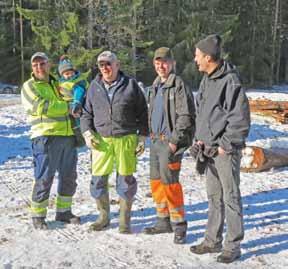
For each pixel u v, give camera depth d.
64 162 5.68
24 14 30.48
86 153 9.91
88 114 5.44
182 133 4.97
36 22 30.81
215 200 4.87
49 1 30.50
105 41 31.11
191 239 5.32
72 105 5.48
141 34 33.47
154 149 5.23
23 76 32.91
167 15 35.25
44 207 5.60
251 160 8.47
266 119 15.67
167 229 5.50
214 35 4.56
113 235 5.42
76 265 4.63
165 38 34.91
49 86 5.60
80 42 29.95
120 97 5.26
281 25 45.91
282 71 47.41
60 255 4.86
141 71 34.25
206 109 4.64
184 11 35.03
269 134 12.92
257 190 7.31
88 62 28.78
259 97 24.59
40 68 5.52
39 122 5.53
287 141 11.50
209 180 4.85
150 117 5.27
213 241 4.91
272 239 5.34
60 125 5.57
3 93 28.47
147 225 5.74
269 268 4.60
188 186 7.48
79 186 7.34
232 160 4.57
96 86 5.34
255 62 40.28
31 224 5.72
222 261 4.70
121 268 4.57
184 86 4.99
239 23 37.84
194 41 34.44
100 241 5.24
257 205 6.59
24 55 34.62
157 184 5.43
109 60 5.21
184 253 4.94
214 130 4.60
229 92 4.45
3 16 36.66
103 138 5.36
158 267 4.60
